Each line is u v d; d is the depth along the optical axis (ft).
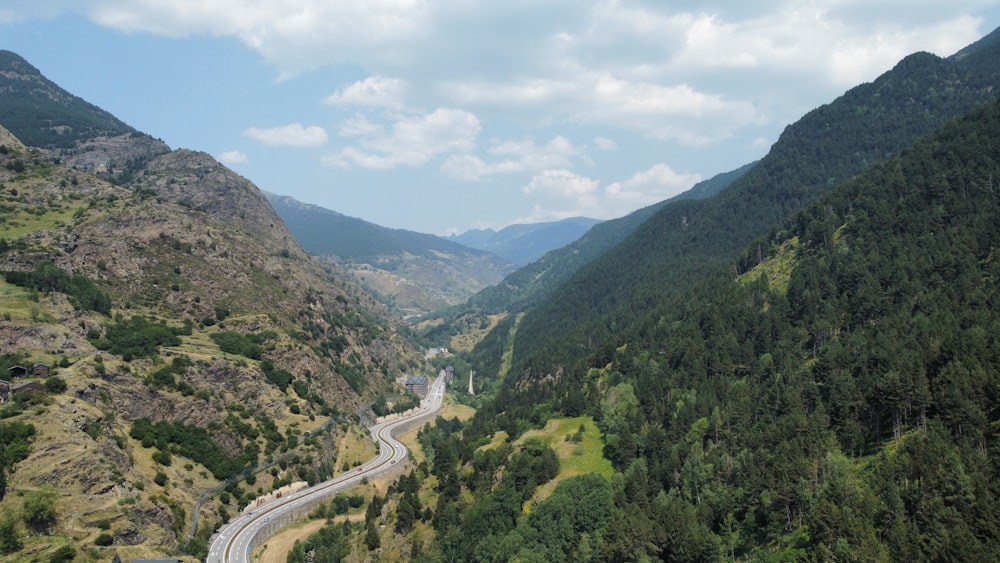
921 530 327.67
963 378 398.21
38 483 440.86
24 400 494.59
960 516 315.99
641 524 402.93
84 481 458.91
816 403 481.05
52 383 522.88
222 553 505.66
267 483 639.35
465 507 540.11
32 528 419.33
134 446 554.05
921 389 405.39
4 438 451.94
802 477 386.93
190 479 570.05
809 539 361.10
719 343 654.53
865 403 438.81
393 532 547.90
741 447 463.83
